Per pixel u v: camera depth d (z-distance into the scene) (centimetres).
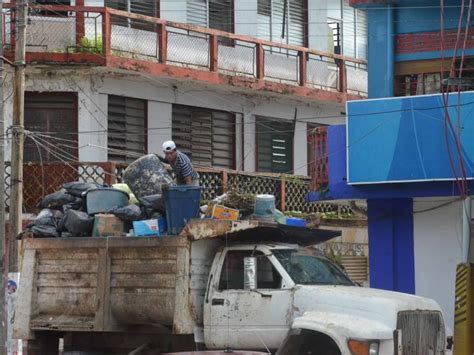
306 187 3891
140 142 3591
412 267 2680
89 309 2100
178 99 3706
